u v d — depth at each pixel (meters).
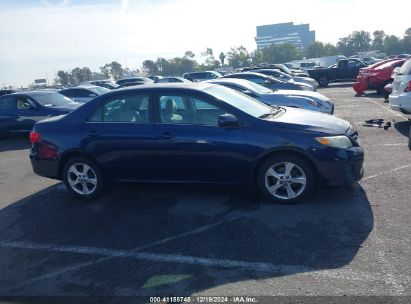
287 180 4.77
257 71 19.73
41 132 5.66
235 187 5.33
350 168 4.71
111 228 4.54
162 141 5.01
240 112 4.86
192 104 5.03
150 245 4.04
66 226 4.71
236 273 3.39
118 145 5.21
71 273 3.63
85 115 5.47
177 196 5.37
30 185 6.70
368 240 3.79
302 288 3.10
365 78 17.75
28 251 4.14
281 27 157.62
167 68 93.31
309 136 4.62
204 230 4.29
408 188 5.11
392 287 3.03
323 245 3.76
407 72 8.94
